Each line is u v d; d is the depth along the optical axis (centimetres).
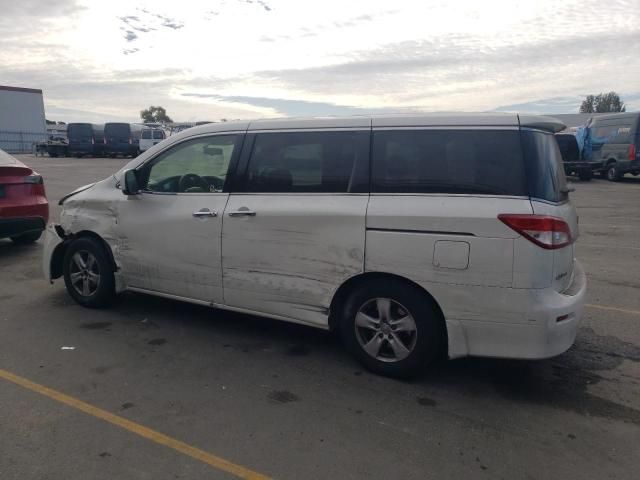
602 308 546
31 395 346
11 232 695
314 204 384
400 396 358
